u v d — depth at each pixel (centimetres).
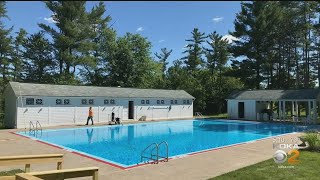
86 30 5016
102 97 3403
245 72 5153
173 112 4238
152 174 1030
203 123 3622
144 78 5794
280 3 5334
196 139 2306
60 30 4978
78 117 3206
